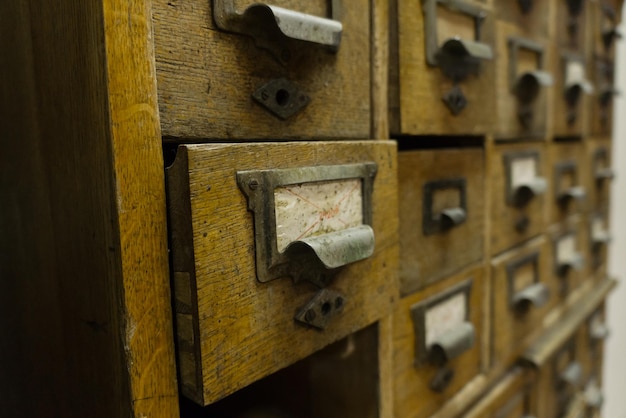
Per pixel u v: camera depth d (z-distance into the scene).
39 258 0.37
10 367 0.44
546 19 0.67
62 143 0.33
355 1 0.40
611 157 0.99
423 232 0.49
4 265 0.42
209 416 0.54
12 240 0.40
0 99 0.39
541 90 0.66
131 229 0.30
